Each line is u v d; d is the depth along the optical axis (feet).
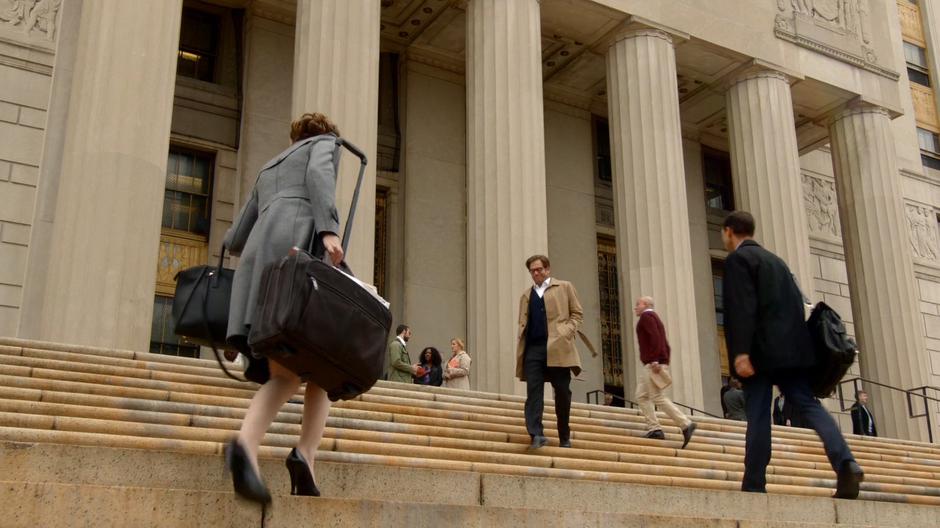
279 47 64.69
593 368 71.56
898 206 72.18
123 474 13.67
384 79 69.92
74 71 44.11
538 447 28.84
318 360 11.98
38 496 10.40
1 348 28.63
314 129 14.61
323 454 21.66
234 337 12.53
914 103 94.02
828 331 19.12
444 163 69.72
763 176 64.69
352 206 14.14
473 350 49.57
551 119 76.33
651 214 57.06
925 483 40.11
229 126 62.39
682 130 81.15
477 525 12.98
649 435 36.45
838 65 72.08
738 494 19.03
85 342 38.04
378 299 12.85
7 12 50.29
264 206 13.42
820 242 82.69
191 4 63.93
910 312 69.87
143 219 41.06
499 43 54.44
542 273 29.78
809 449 41.57
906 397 67.72
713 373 76.23
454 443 28.91
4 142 48.11
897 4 97.14
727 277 19.72
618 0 60.39
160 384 28.22
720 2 65.98
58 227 40.32
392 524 12.26
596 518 13.96
